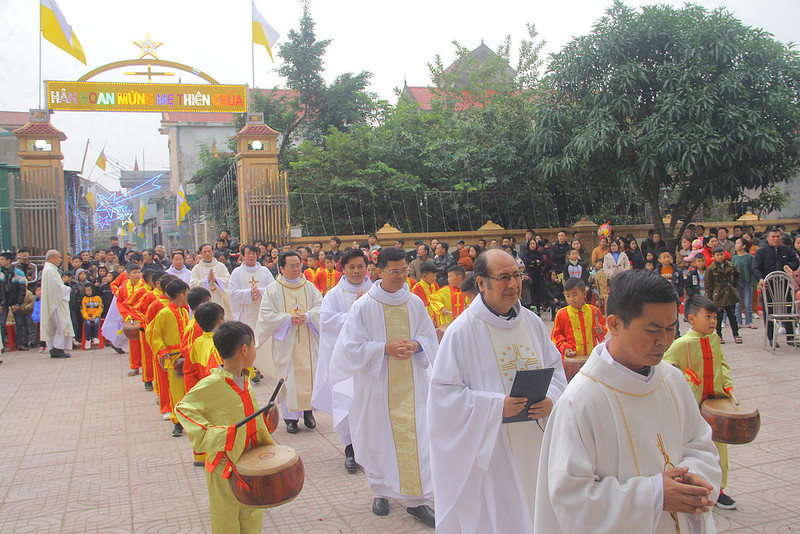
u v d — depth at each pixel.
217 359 4.75
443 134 18.06
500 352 3.18
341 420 5.18
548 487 2.09
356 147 17.17
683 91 14.12
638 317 1.98
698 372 4.35
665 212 20.30
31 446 6.11
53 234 14.46
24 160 14.39
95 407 7.66
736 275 10.13
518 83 19.56
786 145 14.33
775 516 4.09
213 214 20.80
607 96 14.75
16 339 12.38
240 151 15.33
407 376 4.55
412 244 16.03
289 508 4.50
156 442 6.20
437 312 8.05
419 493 4.29
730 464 5.01
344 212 16.89
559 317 5.95
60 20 14.73
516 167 17.58
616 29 14.79
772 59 14.28
